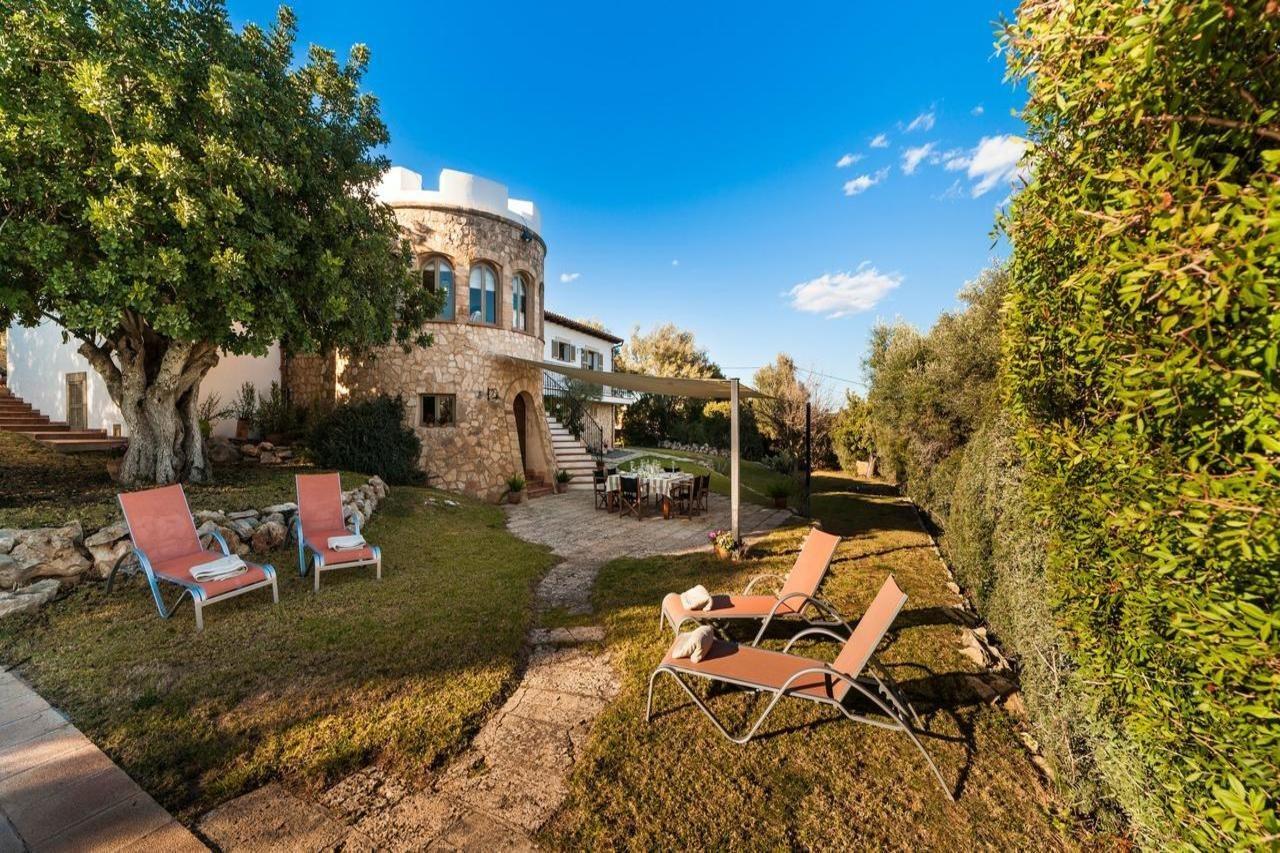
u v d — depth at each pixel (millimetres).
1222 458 1776
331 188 9375
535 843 2910
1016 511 4844
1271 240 1336
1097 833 3020
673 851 2875
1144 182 1734
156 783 3283
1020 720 4184
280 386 16234
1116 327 2145
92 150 6688
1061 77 2180
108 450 12219
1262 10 1452
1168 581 1957
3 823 2896
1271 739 1624
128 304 6598
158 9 7035
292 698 4285
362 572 7621
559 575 8109
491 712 4246
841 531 11570
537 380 18344
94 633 5348
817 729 4020
